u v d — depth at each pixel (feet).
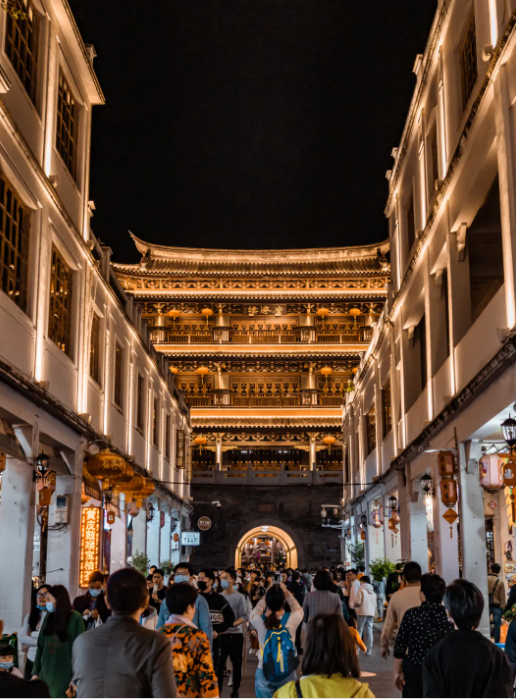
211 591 41.60
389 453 96.63
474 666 17.46
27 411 48.32
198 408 196.24
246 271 202.08
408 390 82.58
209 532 168.86
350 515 145.07
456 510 61.62
